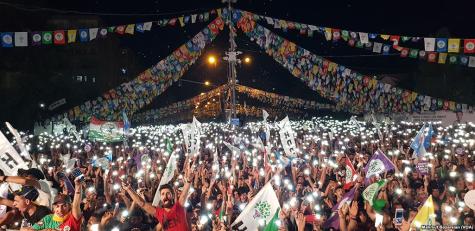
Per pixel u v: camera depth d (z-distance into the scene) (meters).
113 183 14.01
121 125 22.97
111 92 25.67
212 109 58.19
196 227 9.66
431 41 17.27
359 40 20.20
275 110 57.72
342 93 25.47
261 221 9.73
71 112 28.06
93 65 52.91
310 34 21.08
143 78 24.22
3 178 7.54
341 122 45.59
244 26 23.05
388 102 27.30
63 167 15.98
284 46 23.00
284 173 15.16
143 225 10.23
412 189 12.46
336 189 12.33
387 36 19.02
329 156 19.81
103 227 8.84
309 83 24.42
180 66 23.86
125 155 22.05
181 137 30.94
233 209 11.38
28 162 12.92
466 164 16.30
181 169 17.14
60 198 7.05
